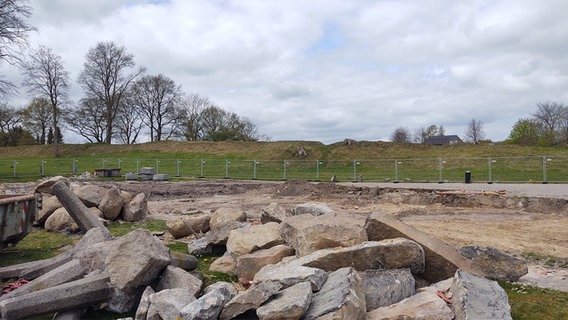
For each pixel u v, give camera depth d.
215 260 8.35
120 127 66.94
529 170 28.50
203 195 25.33
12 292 5.82
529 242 10.57
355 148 45.91
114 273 5.85
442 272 6.32
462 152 41.12
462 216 15.17
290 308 4.60
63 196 10.48
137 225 13.38
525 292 6.69
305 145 48.47
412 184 25.64
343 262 6.04
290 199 21.98
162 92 69.25
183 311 4.78
